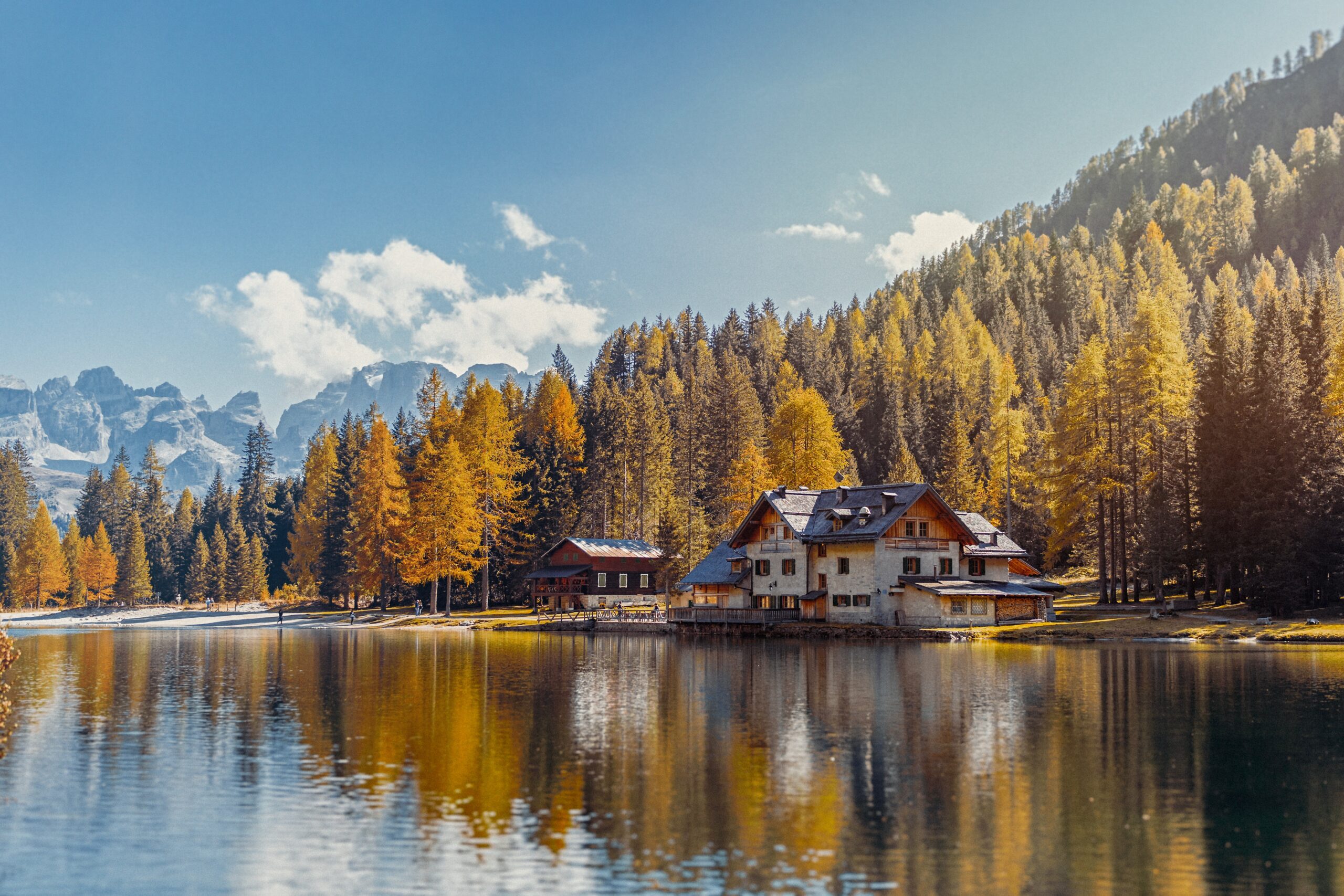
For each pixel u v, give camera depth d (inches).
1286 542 3080.7
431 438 5511.8
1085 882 769.6
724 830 893.2
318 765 1165.1
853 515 3540.8
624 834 882.8
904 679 1993.1
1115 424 3676.2
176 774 1122.7
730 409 5984.3
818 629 3321.9
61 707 1658.5
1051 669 2161.7
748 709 1579.7
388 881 773.9
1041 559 5022.1
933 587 3284.9
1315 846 854.5
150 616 6190.9
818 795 1010.7
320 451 7829.7
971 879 773.3
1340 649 2610.7
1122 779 1079.0
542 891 749.3
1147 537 3590.1
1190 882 770.2
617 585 4918.8
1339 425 3329.2
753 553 3858.3
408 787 1051.3
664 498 5565.9
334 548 6294.3
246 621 5442.9
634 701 1679.4
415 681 2041.1
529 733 1362.0
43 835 892.6
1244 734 1337.4
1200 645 2785.4
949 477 5024.6
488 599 5093.5
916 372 7578.7
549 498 5339.6
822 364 7834.6
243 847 855.7
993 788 1040.8
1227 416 3462.1
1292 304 4392.2
